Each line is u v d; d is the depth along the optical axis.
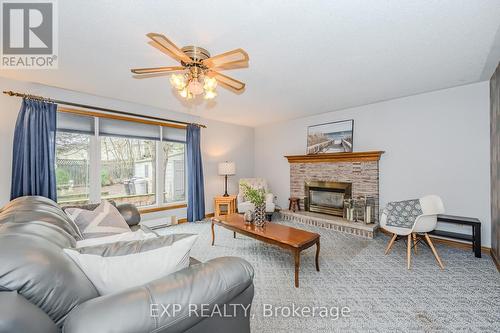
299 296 2.00
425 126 3.48
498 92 2.55
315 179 4.80
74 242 1.34
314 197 4.88
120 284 0.91
